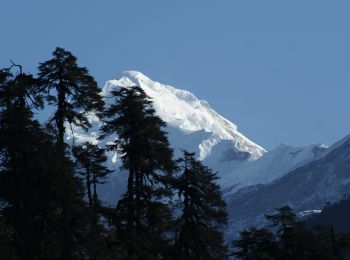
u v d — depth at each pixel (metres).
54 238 104.25
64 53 110.62
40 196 103.88
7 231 102.25
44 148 105.56
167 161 117.00
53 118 111.00
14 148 104.00
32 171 104.31
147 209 116.38
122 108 115.88
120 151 118.06
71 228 106.00
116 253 112.69
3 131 104.19
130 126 116.00
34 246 102.00
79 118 112.44
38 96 109.94
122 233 114.62
